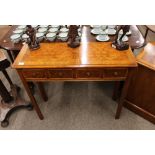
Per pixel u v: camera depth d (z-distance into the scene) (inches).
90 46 53.8
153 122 63.8
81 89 80.7
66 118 67.8
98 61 47.1
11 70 95.0
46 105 73.6
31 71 48.9
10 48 61.7
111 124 64.7
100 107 71.5
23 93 79.4
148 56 56.1
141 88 59.7
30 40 53.2
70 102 74.4
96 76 49.8
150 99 59.7
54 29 69.1
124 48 51.0
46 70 48.4
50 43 56.6
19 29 71.3
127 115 67.5
